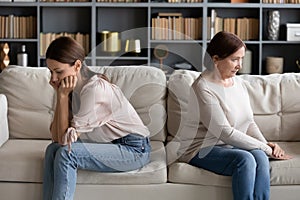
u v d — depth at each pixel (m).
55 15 6.22
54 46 2.99
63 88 2.98
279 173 3.07
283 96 3.62
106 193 3.09
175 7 6.06
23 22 6.05
